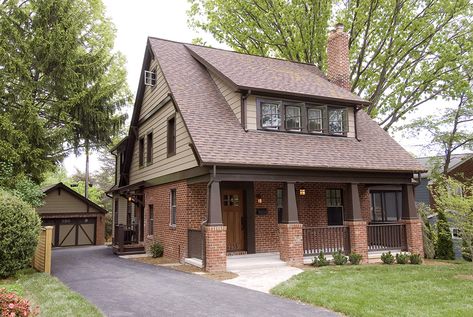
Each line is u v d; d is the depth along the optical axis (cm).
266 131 1315
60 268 1191
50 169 1536
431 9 2003
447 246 1552
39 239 1127
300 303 692
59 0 1616
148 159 1705
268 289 814
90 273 1068
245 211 1378
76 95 1571
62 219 2558
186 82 1423
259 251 1370
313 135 1405
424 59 2084
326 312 631
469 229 1071
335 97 1429
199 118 1241
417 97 2111
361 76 2209
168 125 1462
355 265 1152
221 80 1441
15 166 1427
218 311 635
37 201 1418
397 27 2073
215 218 1071
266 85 1336
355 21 2084
